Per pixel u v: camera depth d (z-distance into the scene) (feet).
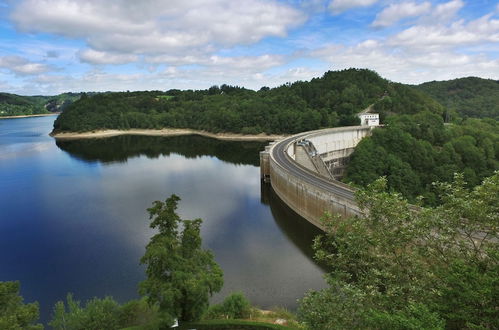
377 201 73.10
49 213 265.75
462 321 57.72
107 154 572.51
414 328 47.65
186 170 431.02
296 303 140.36
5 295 84.33
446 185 73.56
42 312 144.46
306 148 402.11
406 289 66.39
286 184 271.28
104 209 273.13
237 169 435.94
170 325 104.94
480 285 53.67
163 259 97.96
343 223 77.66
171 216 100.27
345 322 60.80
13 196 313.53
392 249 70.23
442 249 70.23
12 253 198.80
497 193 64.95
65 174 409.49
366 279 71.05
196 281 97.76
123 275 171.53
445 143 403.95
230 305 123.03
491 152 383.24
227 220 242.99
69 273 174.81
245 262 178.09
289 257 182.91
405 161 379.55
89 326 104.37
